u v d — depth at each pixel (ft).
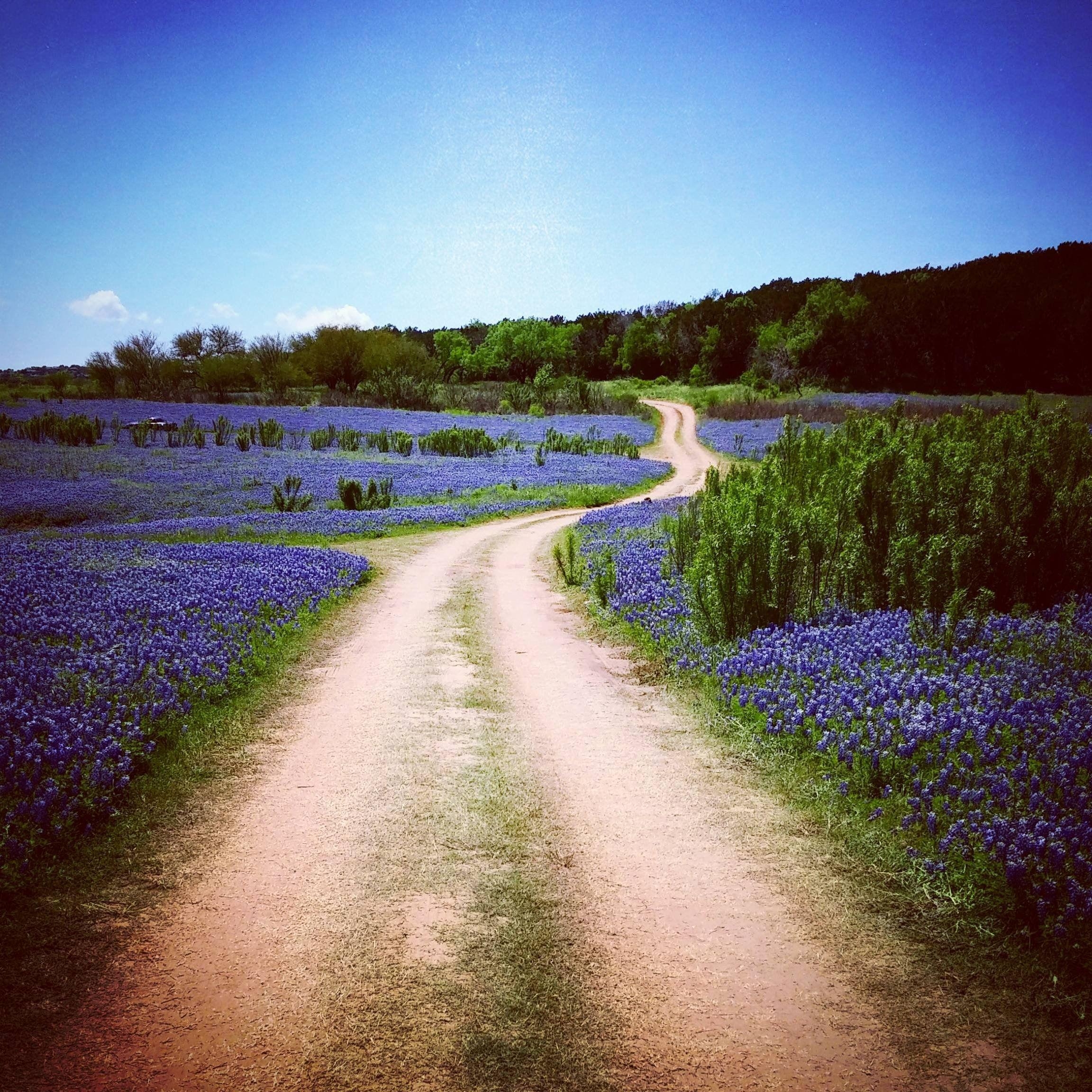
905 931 14.79
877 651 29.45
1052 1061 11.50
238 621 37.32
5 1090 10.60
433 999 12.89
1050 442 41.01
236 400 274.77
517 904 15.83
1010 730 21.85
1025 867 15.06
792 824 19.27
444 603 48.47
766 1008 12.76
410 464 144.15
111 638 32.58
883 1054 11.73
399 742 25.04
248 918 15.16
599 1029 12.26
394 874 16.93
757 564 34.86
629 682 32.81
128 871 16.87
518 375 437.17
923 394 298.15
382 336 325.83
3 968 13.37
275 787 21.44
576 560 62.08
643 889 16.49
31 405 214.07
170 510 93.09
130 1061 11.34
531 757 23.98
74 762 20.40
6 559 50.14
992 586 34.42
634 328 448.24
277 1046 11.75
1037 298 325.62
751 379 343.87
